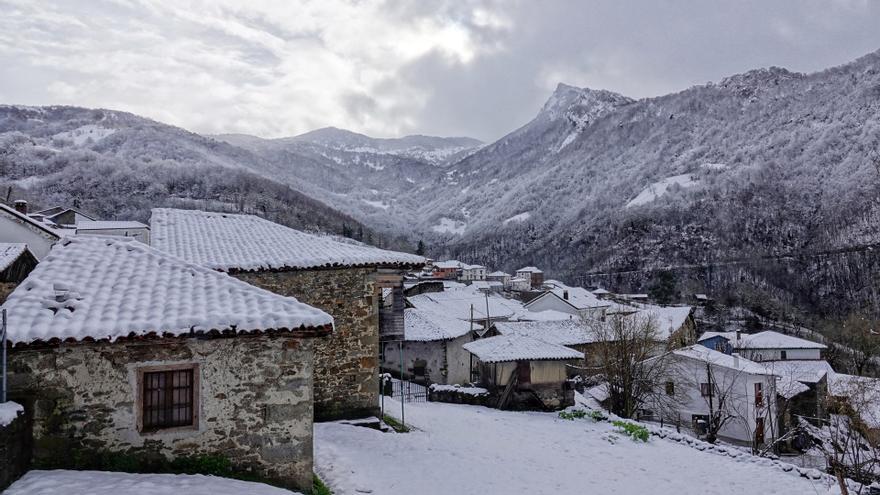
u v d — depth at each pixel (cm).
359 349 1478
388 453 1290
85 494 655
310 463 850
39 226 1917
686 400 2839
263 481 823
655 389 2791
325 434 1336
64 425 746
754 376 2698
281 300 884
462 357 3441
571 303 5400
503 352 2553
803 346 4241
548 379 2528
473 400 2572
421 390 2986
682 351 2947
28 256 1623
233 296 881
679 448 1805
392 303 1655
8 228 1886
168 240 1528
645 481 1391
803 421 2791
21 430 701
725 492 1352
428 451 1368
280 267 1399
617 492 1279
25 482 676
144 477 742
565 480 1319
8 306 762
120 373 770
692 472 1509
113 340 734
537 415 2333
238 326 793
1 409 672
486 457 1421
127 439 770
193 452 796
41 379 739
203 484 743
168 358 791
